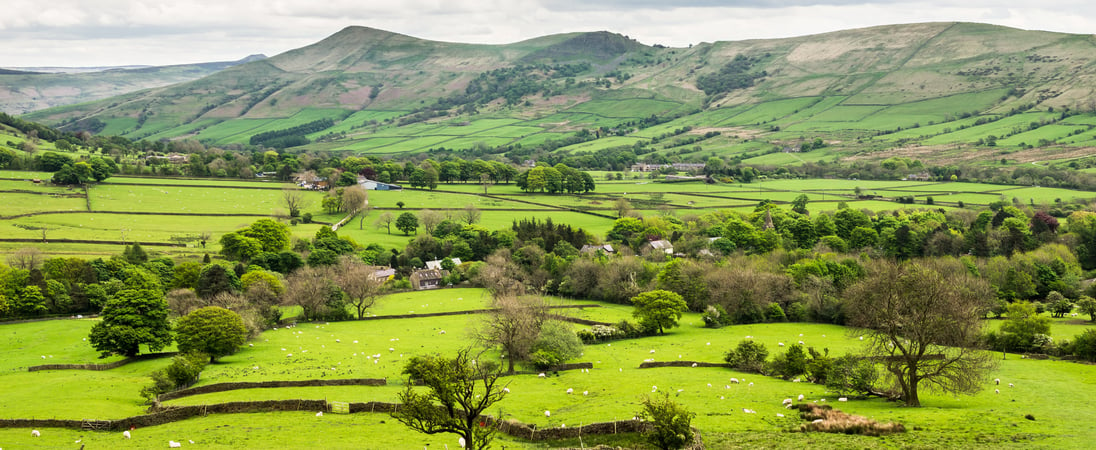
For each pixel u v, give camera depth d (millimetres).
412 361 87625
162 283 152500
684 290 153375
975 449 57188
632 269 165000
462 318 140500
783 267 168250
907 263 115062
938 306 73750
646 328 127062
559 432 65500
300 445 63188
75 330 121750
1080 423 64625
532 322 102125
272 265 173750
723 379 90000
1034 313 120688
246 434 67000
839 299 137875
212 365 99062
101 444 63438
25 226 196500
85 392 82250
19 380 89188
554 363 99000
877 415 68875
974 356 74375
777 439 62250
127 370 97062
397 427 69562
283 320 136000
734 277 141875
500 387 87062
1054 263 170375
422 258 198875
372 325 133625
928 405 73812
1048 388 81188
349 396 81188
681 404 75562
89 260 158875
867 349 81938
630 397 79375
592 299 163875
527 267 183000
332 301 140625
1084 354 99688
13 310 131625
